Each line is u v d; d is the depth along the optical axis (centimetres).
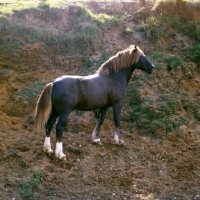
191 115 852
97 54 1038
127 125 829
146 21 1143
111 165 670
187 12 1169
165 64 979
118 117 737
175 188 607
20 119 827
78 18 1173
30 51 1033
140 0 1254
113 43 1069
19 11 1184
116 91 720
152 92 907
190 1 1205
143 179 630
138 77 941
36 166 632
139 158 702
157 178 636
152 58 1003
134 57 742
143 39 1088
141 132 800
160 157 705
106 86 707
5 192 565
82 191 579
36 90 911
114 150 728
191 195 585
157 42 1072
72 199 559
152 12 1179
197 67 998
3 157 657
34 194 561
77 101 666
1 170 620
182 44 1062
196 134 789
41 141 734
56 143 673
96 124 823
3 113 828
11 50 1023
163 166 675
